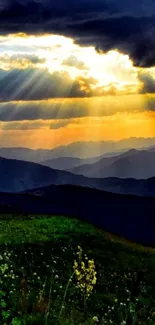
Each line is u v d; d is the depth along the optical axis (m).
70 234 48.03
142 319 27.30
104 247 46.19
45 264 35.03
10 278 24.33
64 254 40.31
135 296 33.25
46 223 52.22
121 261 42.59
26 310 16.89
